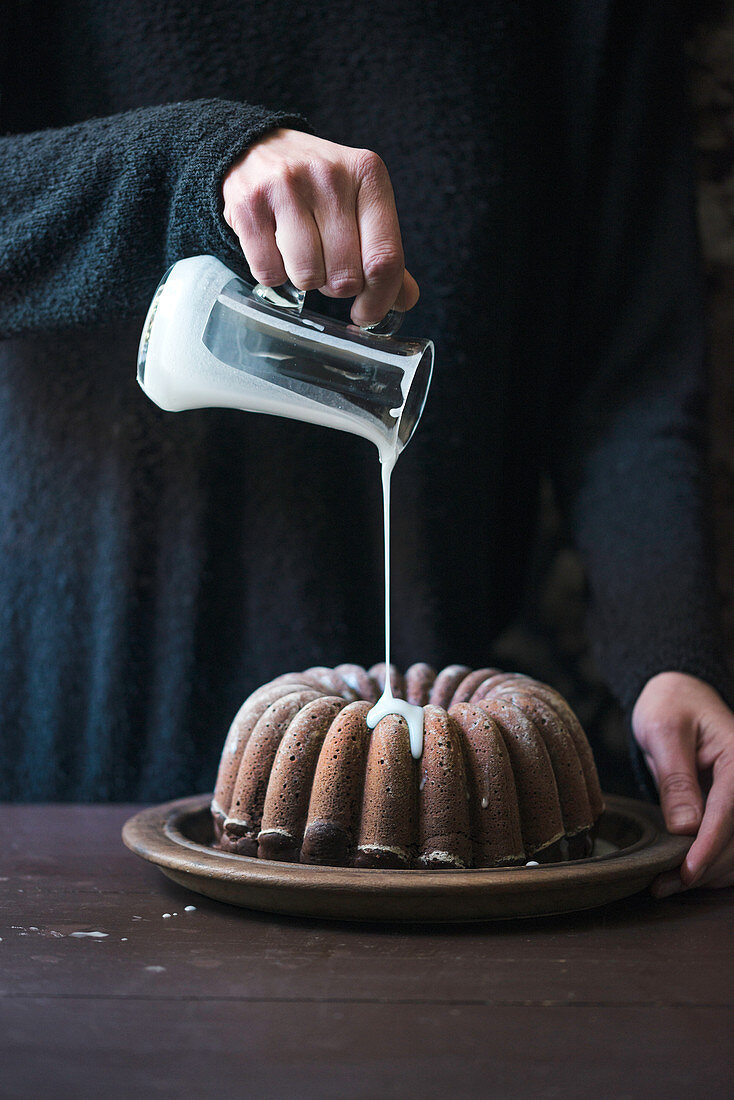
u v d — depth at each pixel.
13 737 1.41
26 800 1.41
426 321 1.35
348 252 0.78
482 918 0.73
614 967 0.65
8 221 1.02
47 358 1.36
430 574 1.39
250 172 0.84
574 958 0.66
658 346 1.41
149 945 0.69
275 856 0.82
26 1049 0.51
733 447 1.68
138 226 0.96
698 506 1.24
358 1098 0.45
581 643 1.71
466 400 1.37
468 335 1.35
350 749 0.82
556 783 0.87
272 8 1.32
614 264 1.45
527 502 1.57
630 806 1.06
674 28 1.48
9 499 1.38
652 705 1.05
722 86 1.66
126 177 0.94
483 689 0.97
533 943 0.70
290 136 0.88
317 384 0.82
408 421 0.86
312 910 0.74
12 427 1.38
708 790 1.03
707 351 1.41
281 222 0.79
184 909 0.78
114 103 1.34
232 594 1.40
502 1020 0.55
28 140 1.05
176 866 0.76
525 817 0.84
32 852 0.99
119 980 0.61
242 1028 0.54
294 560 1.38
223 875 0.73
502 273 1.38
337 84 1.34
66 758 1.40
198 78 1.32
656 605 1.15
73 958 0.66
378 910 0.72
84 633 1.39
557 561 1.72
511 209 1.38
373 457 1.41
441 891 0.70
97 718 1.38
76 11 1.33
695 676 1.08
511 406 1.53
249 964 0.65
